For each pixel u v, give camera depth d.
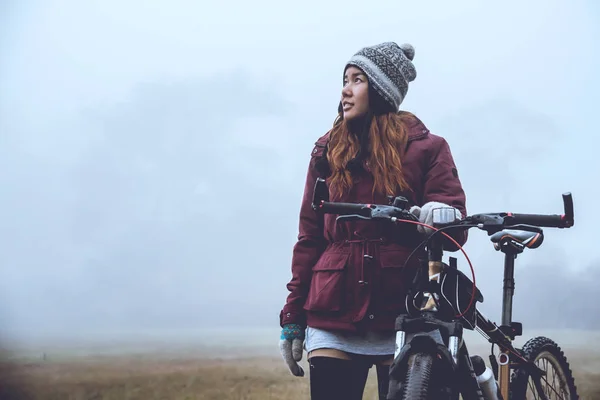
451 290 3.27
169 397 6.75
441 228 3.13
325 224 3.80
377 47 3.88
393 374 3.01
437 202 3.48
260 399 6.65
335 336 3.63
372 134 3.73
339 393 3.66
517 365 4.00
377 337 3.61
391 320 3.59
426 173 3.74
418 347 3.02
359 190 3.74
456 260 3.36
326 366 3.63
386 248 3.63
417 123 3.84
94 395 6.86
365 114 3.83
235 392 6.88
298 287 3.89
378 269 3.60
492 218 3.05
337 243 3.73
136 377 7.59
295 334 3.87
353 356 3.63
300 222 3.97
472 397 3.27
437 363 3.00
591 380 6.76
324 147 3.91
